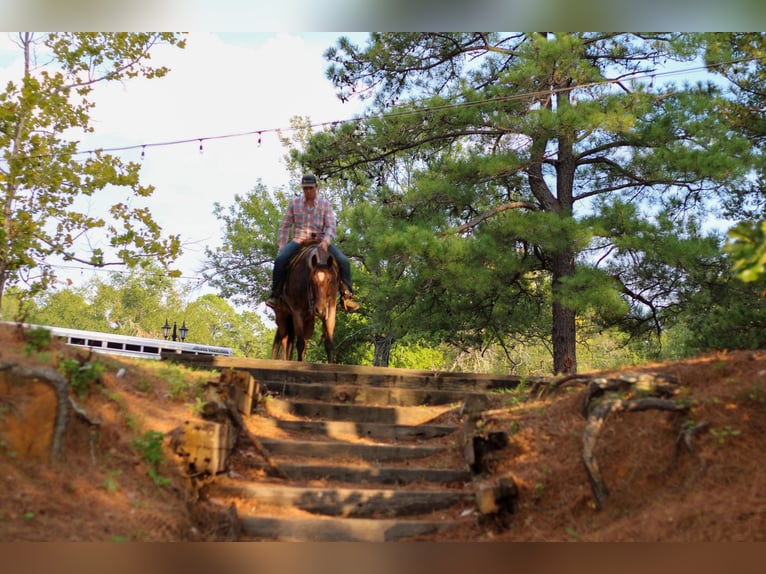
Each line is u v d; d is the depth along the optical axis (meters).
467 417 8.77
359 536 6.84
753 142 21.50
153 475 6.63
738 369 7.36
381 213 20.05
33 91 16.73
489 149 21.11
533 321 26.97
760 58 17.88
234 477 7.68
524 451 7.72
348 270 13.28
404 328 23.70
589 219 18.06
